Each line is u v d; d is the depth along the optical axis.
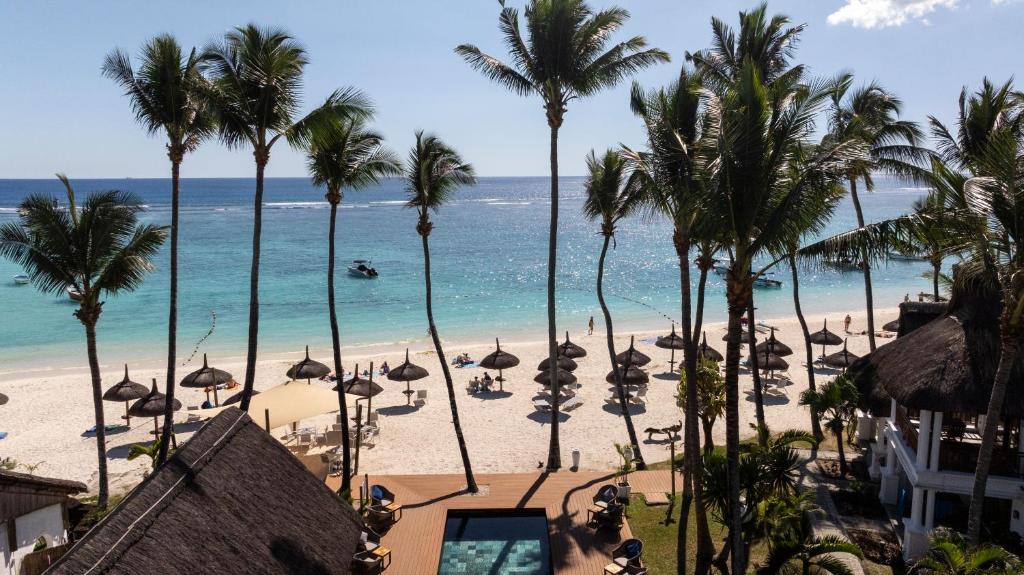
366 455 25.00
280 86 18.42
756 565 16.17
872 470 20.73
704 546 15.66
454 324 52.38
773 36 22.58
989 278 13.07
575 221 152.75
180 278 70.38
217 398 31.17
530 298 63.31
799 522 15.27
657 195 15.60
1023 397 14.55
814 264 13.37
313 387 22.77
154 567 9.73
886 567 16.09
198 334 48.22
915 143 24.72
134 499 10.55
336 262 81.94
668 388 33.62
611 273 78.75
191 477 11.67
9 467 22.95
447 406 31.05
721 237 13.27
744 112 12.22
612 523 17.88
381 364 39.34
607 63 21.69
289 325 51.34
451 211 185.38
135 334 48.12
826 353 41.47
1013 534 16.30
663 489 20.62
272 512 12.36
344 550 12.90
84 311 19.83
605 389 33.44
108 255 20.05
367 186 21.42
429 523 18.62
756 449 18.31
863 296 66.06
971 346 15.52
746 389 33.16
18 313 54.53
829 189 12.78
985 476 13.20
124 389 27.30
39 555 13.39
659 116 15.55
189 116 19.33
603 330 50.47
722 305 61.09
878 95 26.28
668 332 48.50
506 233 123.12
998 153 12.29
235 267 77.69
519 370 37.69
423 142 22.12
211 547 10.70
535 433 27.25
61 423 29.22
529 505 19.59
